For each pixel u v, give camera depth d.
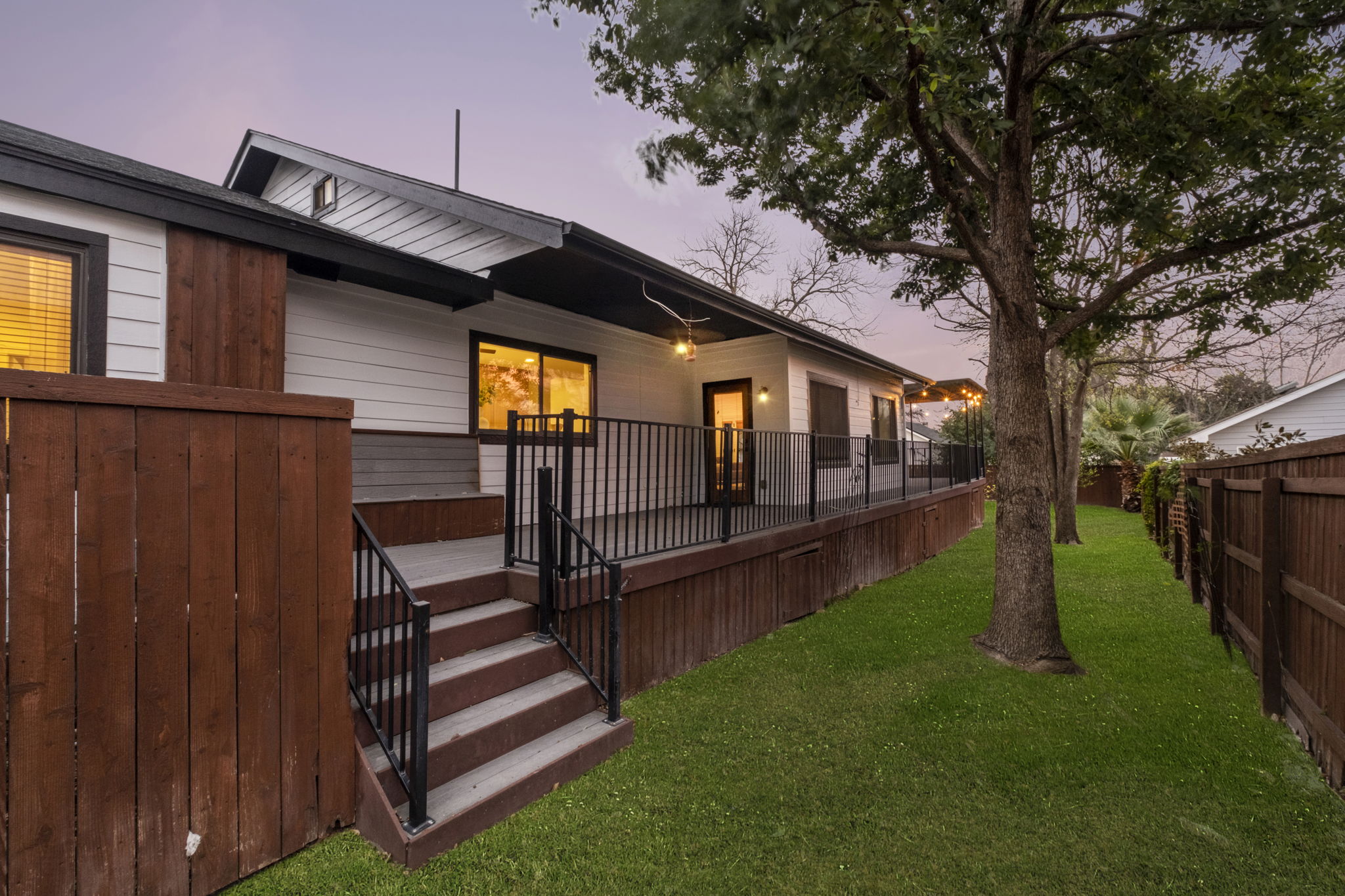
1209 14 3.87
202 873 2.08
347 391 5.27
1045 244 7.17
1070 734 3.60
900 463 10.09
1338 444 2.96
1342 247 5.07
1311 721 3.25
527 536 5.77
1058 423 14.63
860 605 6.95
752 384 8.77
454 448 5.91
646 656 4.40
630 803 2.86
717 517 6.97
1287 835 2.60
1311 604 3.26
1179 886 2.29
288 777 2.33
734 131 4.14
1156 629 5.71
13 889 1.68
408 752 2.70
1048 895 2.25
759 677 4.63
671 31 3.69
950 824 2.72
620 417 8.04
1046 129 5.55
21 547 1.74
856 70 3.70
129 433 1.96
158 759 1.98
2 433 1.71
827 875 2.37
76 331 3.71
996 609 5.10
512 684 3.46
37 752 1.74
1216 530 5.50
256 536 2.27
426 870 2.32
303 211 7.41
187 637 2.07
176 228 4.05
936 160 4.10
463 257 5.69
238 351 4.30
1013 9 4.72
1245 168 4.92
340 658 2.53
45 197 3.59
